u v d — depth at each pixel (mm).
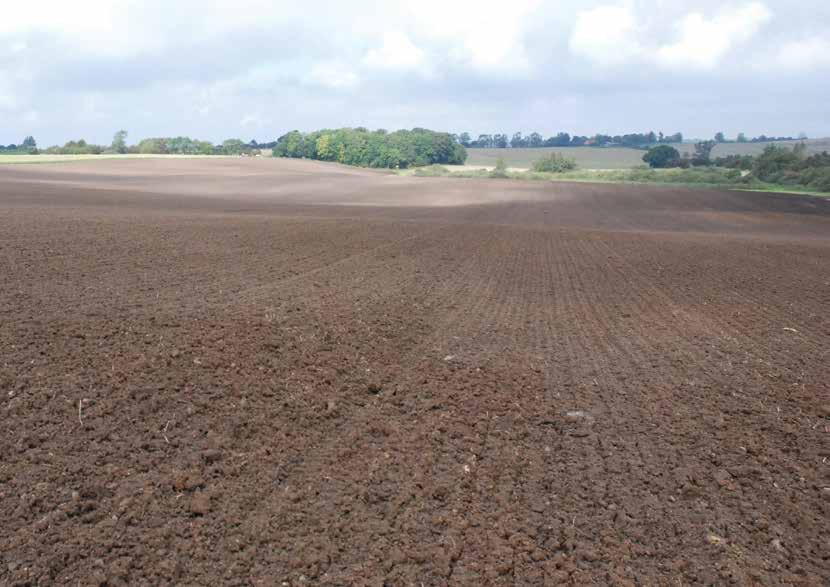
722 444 5508
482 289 12484
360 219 26375
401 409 5988
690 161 109188
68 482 4219
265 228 20078
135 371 6047
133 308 8344
